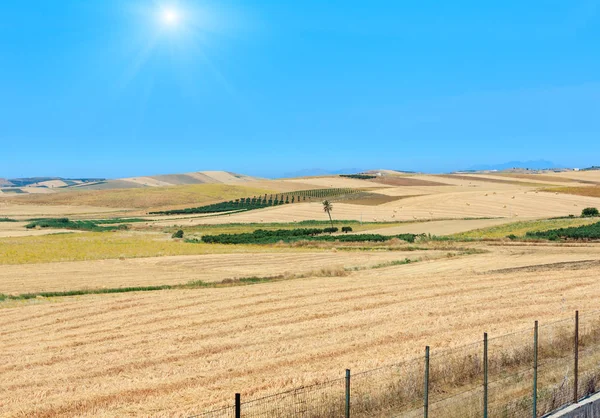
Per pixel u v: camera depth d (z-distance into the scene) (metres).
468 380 16.36
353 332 24.06
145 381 17.98
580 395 15.10
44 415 15.21
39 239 83.44
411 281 40.31
